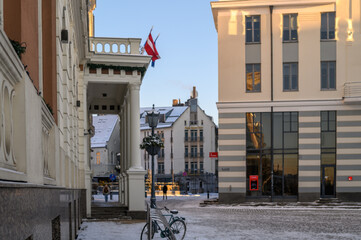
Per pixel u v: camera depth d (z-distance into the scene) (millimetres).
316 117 30922
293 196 30859
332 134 30859
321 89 31156
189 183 75000
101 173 70312
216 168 77875
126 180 22047
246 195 31484
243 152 31531
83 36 17422
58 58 8445
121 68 20750
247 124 31766
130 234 13570
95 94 26672
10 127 3477
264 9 31938
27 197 3504
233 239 12797
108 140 72312
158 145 19859
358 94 30344
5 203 2709
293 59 31594
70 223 9617
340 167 30438
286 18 31812
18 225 3111
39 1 6043
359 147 30438
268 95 31625
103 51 20953
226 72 32094
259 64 31922
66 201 8266
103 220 19250
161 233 11984
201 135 76250
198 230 15109
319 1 31172
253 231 14953
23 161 3812
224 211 25594
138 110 20797
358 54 30891
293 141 31109
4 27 4316
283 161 31125
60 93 8727
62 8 9914
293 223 18000
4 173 3100
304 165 30734
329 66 31234
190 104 77375
